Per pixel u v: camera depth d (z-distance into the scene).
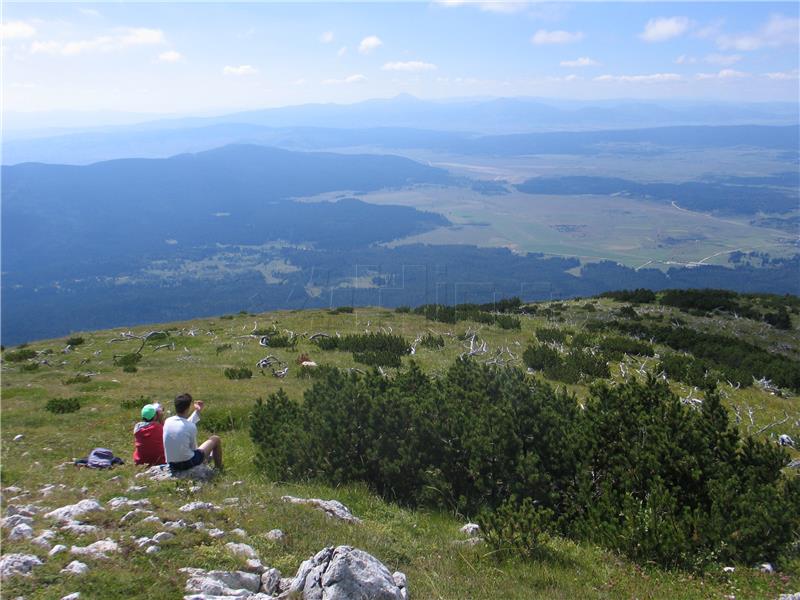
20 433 15.41
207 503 8.25
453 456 10.96
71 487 8.84
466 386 14.28
